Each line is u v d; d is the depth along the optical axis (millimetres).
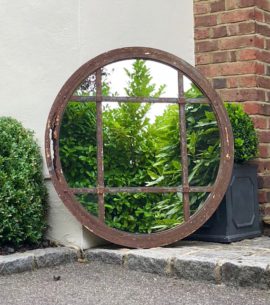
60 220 3498
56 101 3393
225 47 3914
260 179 3830
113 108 3529
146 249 3320
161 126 3600
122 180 3568
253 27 3830
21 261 3133
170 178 3570
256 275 2760
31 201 3348
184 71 3527
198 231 3615
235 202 3553
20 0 3668
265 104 3883
